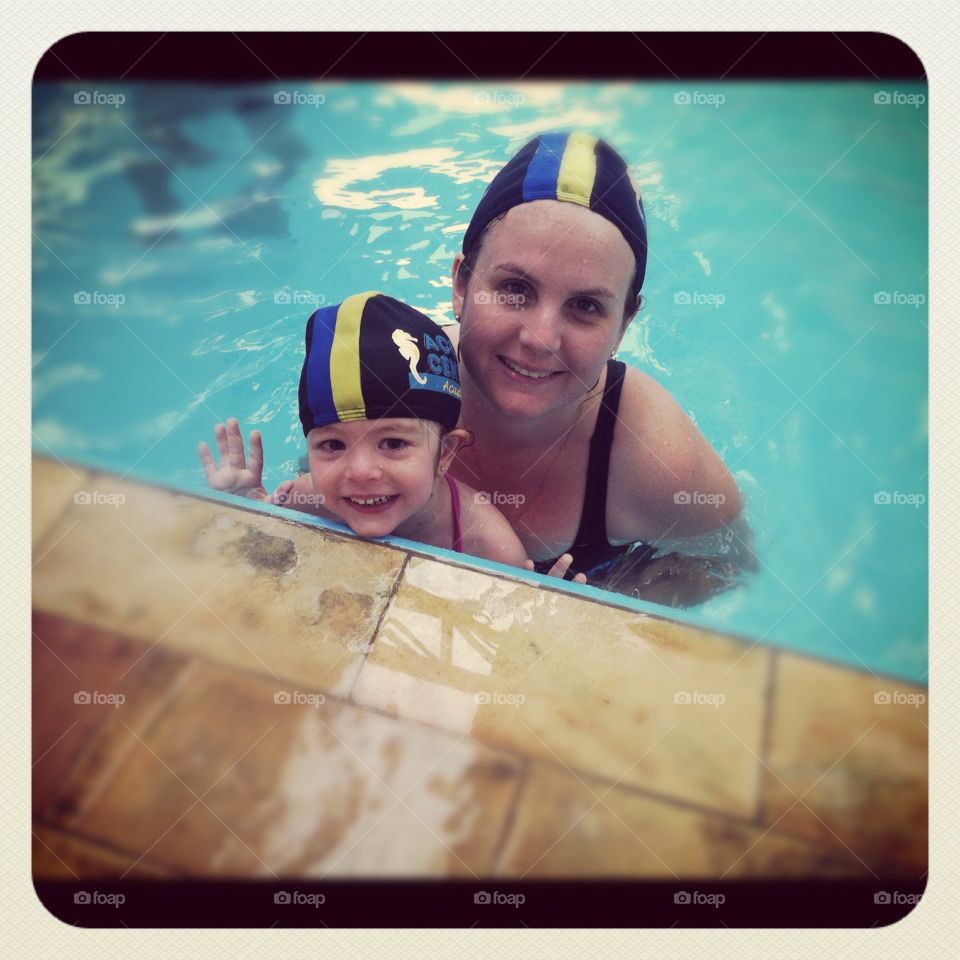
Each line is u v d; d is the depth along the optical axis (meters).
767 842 0.70
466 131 0.94
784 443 0.91
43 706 0.71
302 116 0.93
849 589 0.86
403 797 0.69
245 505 0.82
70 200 0.90
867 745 0.73
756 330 0.94
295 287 0.94
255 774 0.69
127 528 0.79
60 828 0.69
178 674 0.72
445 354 0.82
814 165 0.93
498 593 0.77
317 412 0.78
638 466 0.89
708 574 0.90
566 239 0.81
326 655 0.73
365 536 0.80
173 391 0.90
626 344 0.96
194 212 0.92
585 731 0.71
